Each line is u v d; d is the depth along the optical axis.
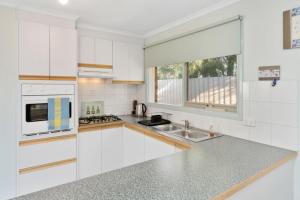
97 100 3.29
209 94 2.43
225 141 1.88
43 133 2.29
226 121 2.11
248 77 1.89
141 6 2.22
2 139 2.09
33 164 2.24
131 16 2.53
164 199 0.86
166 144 2.11
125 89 3.59
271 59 1.71
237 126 2.00
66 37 2.44
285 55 1.62
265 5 1.74
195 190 0.94
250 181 1.08
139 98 3.65
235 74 2.12
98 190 0.93
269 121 1.74
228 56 2.18
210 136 2.07
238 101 1.99
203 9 2.27
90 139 2.67
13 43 2.12
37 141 2.26
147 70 3.43
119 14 2.46
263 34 1.76
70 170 2.49
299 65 1.54
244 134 1.94
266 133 1.76
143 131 2.48
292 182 1.56
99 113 3.31
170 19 2.63
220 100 2.30
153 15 2.49
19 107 2.15
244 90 1.92
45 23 2.33
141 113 3.44
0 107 2.07
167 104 3.05
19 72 2.15
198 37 2.38
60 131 2.40
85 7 2.25
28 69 2.20
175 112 2.82
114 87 3.46
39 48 2.26
